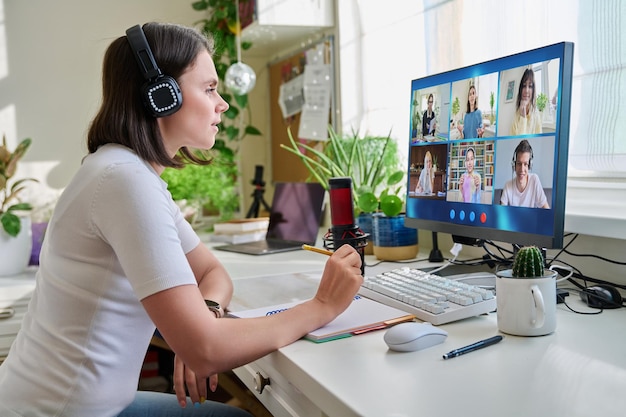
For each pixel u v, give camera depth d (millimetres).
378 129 2430
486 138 1318
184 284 945
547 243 1145
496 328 1062
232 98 3156
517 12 1633
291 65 2939
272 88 3184
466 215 1387
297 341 1038
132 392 1054
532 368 849
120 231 942
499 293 1026
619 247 1314
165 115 1061
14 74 2834
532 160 1184
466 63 1833
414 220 1599
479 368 859
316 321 1056
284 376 971
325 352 970
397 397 767
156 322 940
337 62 2566
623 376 804
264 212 3082
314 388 850
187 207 2582
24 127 2861
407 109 2209
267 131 3295
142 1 3014
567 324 1060
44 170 2898
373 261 1779
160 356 2479
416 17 2121
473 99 1360
